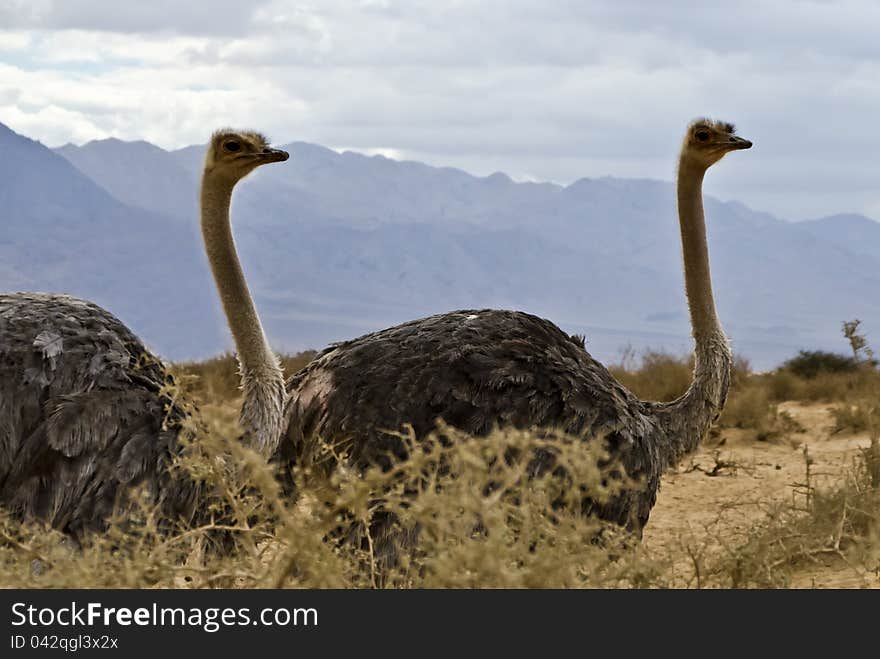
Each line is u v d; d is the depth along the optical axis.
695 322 20.33
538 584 9.33
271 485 10.40
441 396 15.70
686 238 20.73
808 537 16.61
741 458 31.53
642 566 10.88
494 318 17.06
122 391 14.52
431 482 9.91
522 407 15.97
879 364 45.38
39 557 10.99
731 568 13.27
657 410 19.42
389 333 17.00
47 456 13.93
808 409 44.06
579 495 11.17
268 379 16.59
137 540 12.68
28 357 14.27
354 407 15.70
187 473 14.27
